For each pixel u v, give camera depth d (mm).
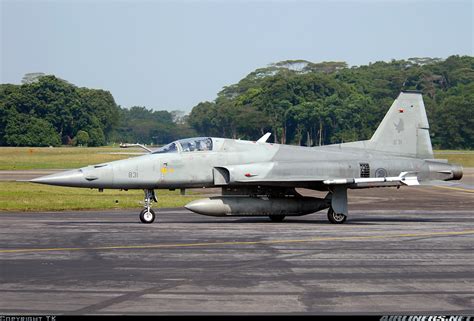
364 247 21750
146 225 27938
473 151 129125
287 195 31266
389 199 46781
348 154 31922
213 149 30438
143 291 15195
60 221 29250
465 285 16047
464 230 26891
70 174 28656
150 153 30219
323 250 21047
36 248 20984
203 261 18875
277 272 17406
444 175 32625
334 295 14977
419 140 33125
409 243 22766
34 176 64875
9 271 17281
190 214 33844
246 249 21109
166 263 18516
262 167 30109
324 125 143875
